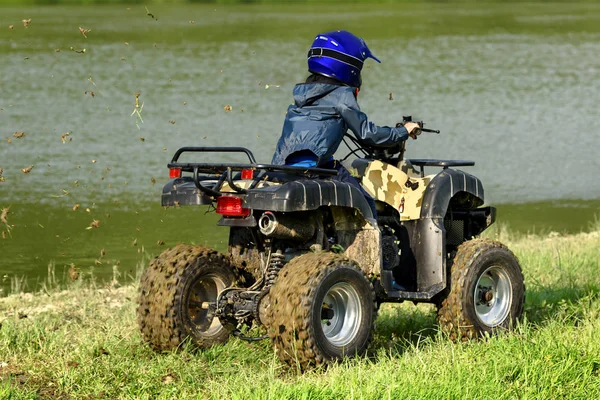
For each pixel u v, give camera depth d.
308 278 20.77
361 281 21.66
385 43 123.38
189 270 22.67
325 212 22.70
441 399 19.00
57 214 45.56
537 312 27.36
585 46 123.25
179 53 105.81
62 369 21.53
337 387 19.16
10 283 35.00
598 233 42.19
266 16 170.88
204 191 21.25
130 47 110.81
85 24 141.50
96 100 77.06
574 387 20.33
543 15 181.38
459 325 23.78
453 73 97.19
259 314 21.95
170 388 20.59
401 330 26.09
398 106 76.25
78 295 31.16
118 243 41.03
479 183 24.84
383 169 23.95
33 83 85.00
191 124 67.00
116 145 60.97
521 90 87.75
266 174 22.06
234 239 23.70
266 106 74.19
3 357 22.97
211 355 22.66
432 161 25.00
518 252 36.34
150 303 22.61
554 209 49.22
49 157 57.53
